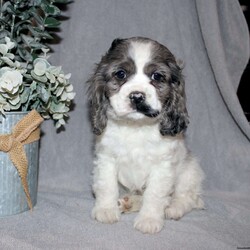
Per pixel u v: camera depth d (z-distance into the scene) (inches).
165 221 26.4
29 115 25.4
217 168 32.8
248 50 31.2
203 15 30.4
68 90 27.3
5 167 25.3
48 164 32.7
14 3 27.6
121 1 31.8
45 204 28.1
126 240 23.3
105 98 26.4
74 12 31.7
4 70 24.6
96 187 27.3
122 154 26.9
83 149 32.8
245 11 33.7
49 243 22.6
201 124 32.7
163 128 26.1
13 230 24.1
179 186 28.9
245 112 34.4
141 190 28.3
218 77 30.9
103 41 32.0
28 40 27.9
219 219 27.1
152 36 32.0
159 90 25.3
